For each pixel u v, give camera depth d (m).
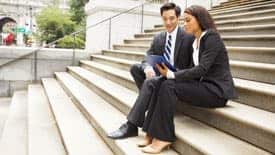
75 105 5.97
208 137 3.01
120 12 10.77
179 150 3.11
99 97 5.89
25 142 4.85
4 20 40.66
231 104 3.45
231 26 7.04
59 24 18.19
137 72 4.21
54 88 7.63
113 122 4.22
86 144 3.92
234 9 9.09
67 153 3.80
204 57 3.15
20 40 33.66
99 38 10.69
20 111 6.69
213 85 3.21
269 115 2.97
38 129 4.99
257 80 3.84
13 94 8.63
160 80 3.24
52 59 9.38
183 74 3.11
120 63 7.28
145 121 3.25
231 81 3.29
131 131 3.55
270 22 6.05
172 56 3.85
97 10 10.84
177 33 3.86
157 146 3.12
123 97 4.87
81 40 14.76
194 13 3.23
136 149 3.21
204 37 3.23
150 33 9.98
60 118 5.05
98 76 7.36
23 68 9.04
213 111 3.24
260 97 3.24
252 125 2.74
